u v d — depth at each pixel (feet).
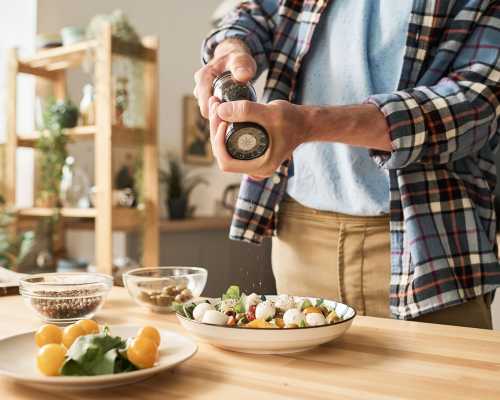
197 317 2.76
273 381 2.19
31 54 11.51
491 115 3.31
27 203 11.97
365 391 2.08
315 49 4.23
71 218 10.89
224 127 2.62
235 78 3.01
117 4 13.51
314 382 2.18
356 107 3.02
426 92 3.21
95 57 9.68
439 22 3.69
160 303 3.41
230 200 15.47
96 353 2.04
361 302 4.09
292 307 2.91
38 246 11.18
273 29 4.43
